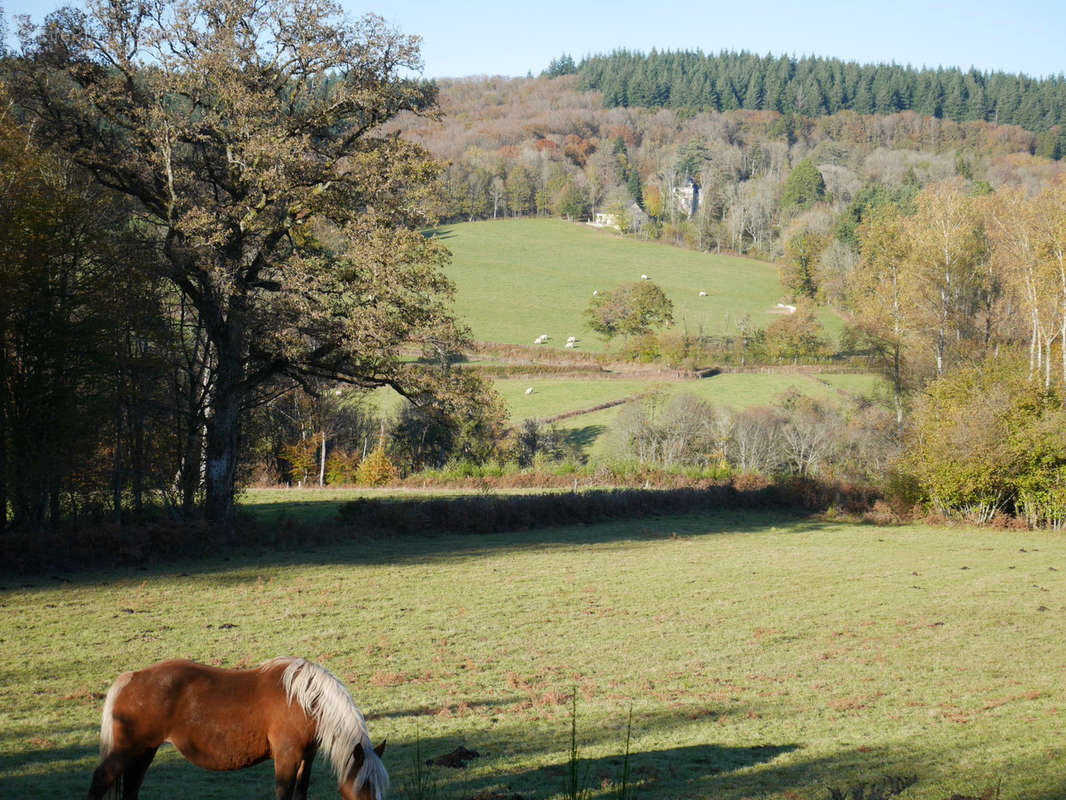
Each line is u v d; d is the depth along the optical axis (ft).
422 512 136.77
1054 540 143.64
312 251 115.55
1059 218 191.72
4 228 88.99
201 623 72.49
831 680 61.31
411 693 55.42
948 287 217.15
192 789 36.47
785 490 181.88
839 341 371.97
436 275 111.65
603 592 94.02
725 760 41.98
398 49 111.86
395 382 119.14
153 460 109.81
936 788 36.81
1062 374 194.90
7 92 102.58
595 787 36.73
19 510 99.96
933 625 81.05
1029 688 59.57
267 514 143.54
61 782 35.55
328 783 39.06
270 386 143.23
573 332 414.82
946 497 162.20
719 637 74.95
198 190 111.65
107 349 97.76
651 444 255.09
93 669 57.72
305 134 112.06
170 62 107.86
